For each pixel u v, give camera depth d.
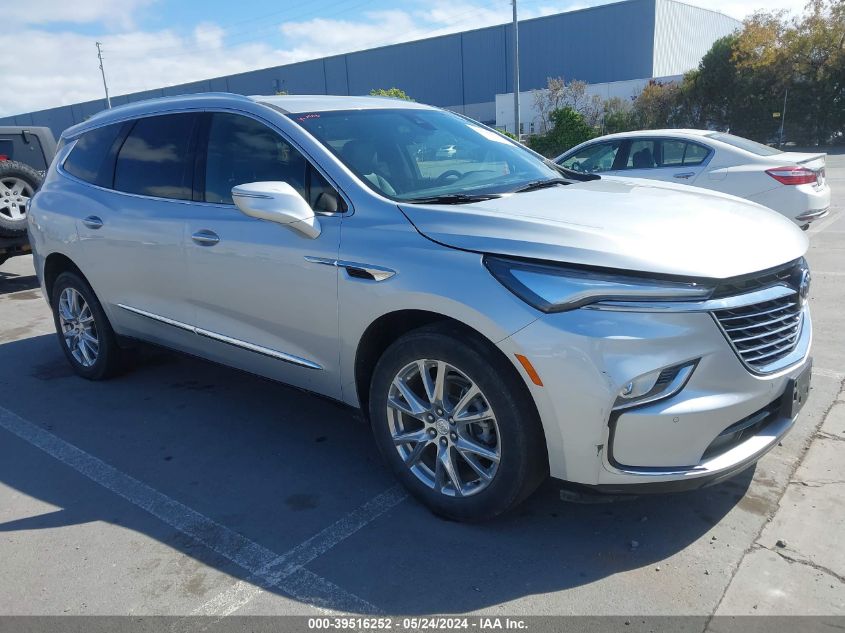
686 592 2.56
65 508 3.33
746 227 2.94
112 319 4.68
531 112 40.19
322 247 3.21
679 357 2.48
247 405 4.53
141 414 4.43
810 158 7.93
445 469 3.03
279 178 3.54
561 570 2.72
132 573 2.81
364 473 3.57
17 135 9.32
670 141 8.52
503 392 2.68
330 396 3.46
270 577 2.75
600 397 2.46
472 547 2.89
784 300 2.83
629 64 47.69
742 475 3.33
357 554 2.88
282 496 3.37
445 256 2.82
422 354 2.92
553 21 50.28
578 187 3.61
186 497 3.40
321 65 64.88
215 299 3.80
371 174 3.38
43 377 5.21
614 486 2.58
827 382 4.38
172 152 4.11
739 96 36.28
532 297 2.57
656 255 2.55
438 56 57.34
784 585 2.57
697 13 52.47
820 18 34.03
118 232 4.30
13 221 8.23
